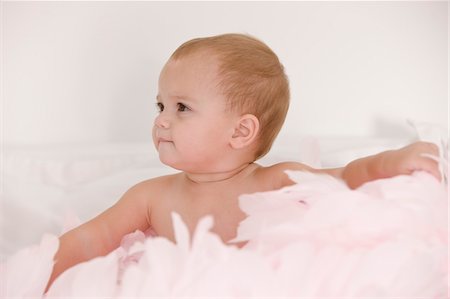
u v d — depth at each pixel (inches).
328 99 67.4
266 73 37.2
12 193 46.8
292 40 66.7
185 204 36.6
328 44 66.9
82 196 48.4
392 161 29.0
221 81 35.4
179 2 66.1
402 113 67.7
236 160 36.9
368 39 67.0
